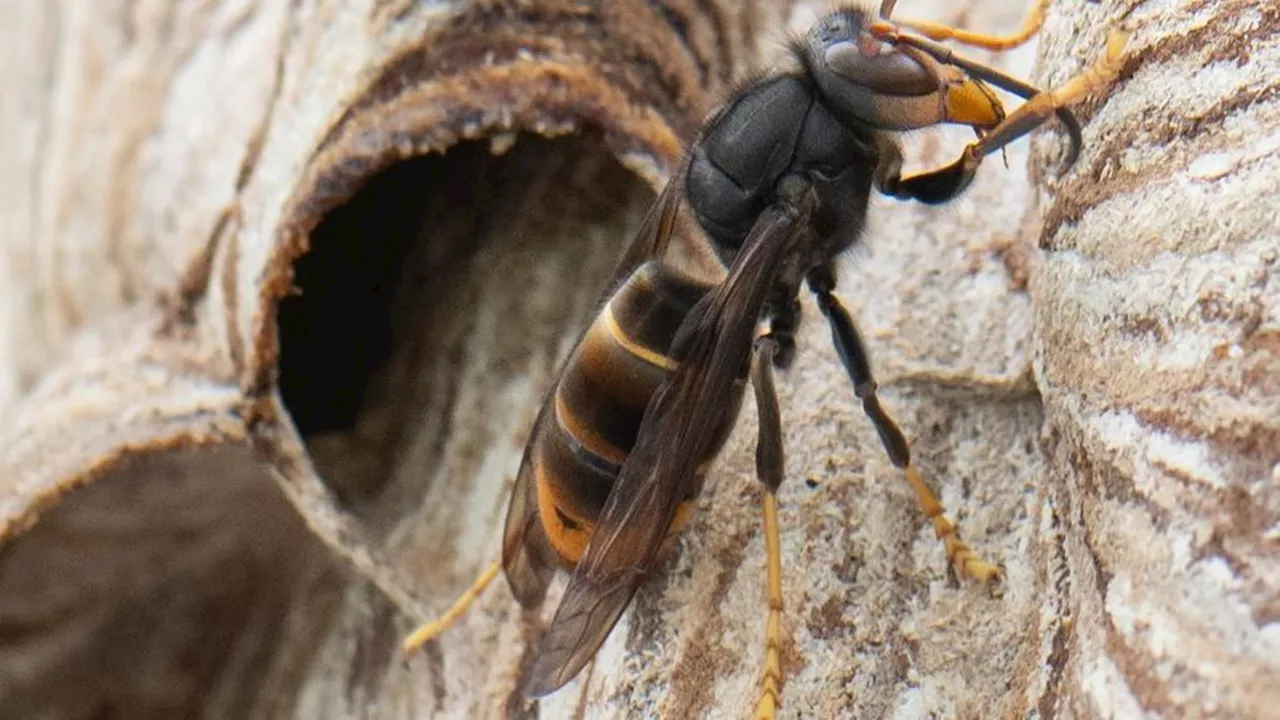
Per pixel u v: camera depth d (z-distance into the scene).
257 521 0.19
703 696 0.16
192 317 0.18
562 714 0.17
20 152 0.20
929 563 0.16
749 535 0.17
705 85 0.18
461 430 0.18
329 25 0.18
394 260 0.18
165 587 0.19
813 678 0.16
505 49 0.17
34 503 0.18
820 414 0.17
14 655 0.19
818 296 0.17
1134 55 0.16
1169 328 0.15
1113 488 0.15
